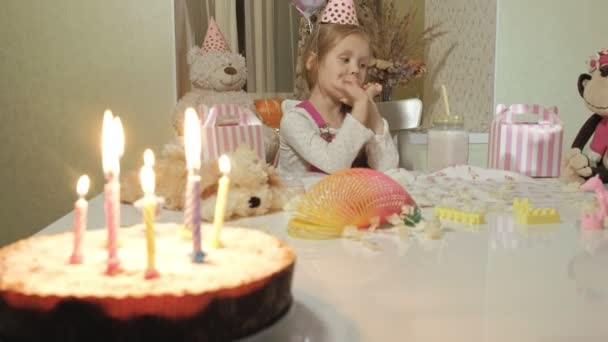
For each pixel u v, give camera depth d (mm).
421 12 2227
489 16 1724
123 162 1617
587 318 399
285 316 376
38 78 1560
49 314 306
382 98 1902
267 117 1658
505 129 1192
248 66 2318
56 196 1597
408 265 534
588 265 533
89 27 1565
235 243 425
